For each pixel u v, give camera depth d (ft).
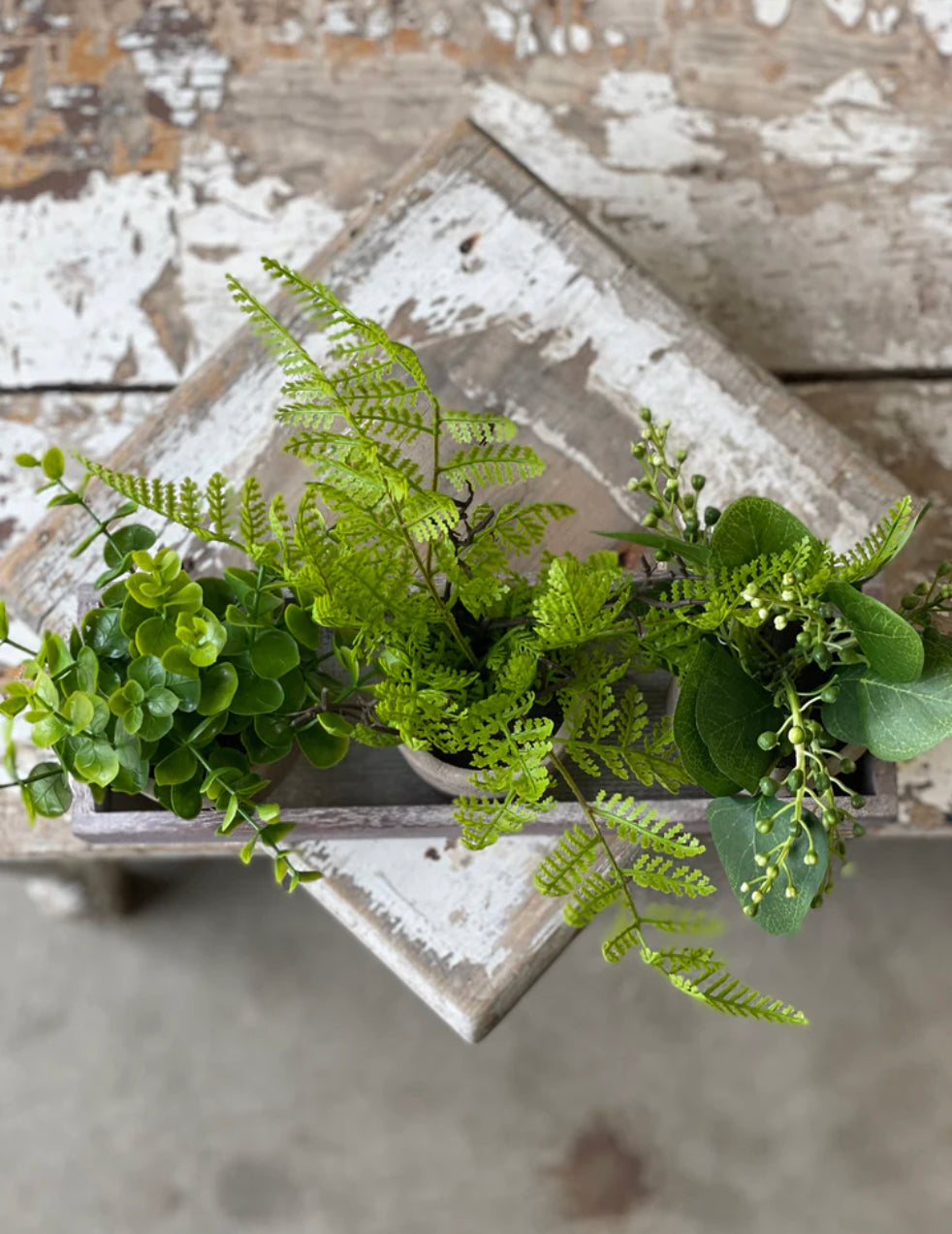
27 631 2.81
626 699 1.86
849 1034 4.59
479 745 1.72
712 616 1.57
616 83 3.21
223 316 3.18
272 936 4.68
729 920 4.64
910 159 3.16
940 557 2.96
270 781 2.04
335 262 2.59
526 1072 4.60
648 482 1.82
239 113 3.21
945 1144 4.52
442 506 1.51
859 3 3.19
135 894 4.65
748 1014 1.59
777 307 3.15
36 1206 4.56
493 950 2.31
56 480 1.77
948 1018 4.58
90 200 3.19
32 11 3.21
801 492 2.48
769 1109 4.55
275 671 1.75
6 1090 4.63
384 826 2.09
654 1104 4.57
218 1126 4.59
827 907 4.64
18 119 3.20
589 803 2.21
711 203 3.18
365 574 1.63
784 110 3.19
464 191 2.60
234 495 2.50
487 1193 4.53
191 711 1.74
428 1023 4.63
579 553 2.48
